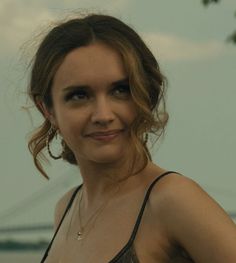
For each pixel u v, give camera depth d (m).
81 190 4.10
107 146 3.63
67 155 4.11
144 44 3.70
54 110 3.78
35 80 3.80
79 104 3.62
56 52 3.64
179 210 3.41
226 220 3.39
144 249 3.47
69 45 3.61
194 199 3.42
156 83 3.72
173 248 3.47
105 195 3.76
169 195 3.44
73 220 3.97
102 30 3.61
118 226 3.61
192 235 3.38
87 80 3.57
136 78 3.57
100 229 3.70
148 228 3.49
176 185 3.47
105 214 3.72
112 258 3.53
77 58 3.59
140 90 3.58
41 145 4.07
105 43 3.59
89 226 3.79
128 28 3.67
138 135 3.62
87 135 3.64
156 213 3.47
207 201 3.43
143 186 3.63
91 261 3.64
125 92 3.61
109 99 3.60
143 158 3.64
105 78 3.57
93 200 3.84
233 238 3.34
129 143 3.66
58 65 3.64
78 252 3.77
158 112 3.76
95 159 3.65
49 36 3.71
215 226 3.36
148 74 3.71
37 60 3.76
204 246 3.36
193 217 3.38
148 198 3.53
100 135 3.62
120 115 3.60
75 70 3.59
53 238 4.09
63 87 3.63
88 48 3.59
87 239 3.75
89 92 3.60
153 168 3.68
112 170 3.72
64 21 3.89
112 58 3.58
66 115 3.65
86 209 3.88
